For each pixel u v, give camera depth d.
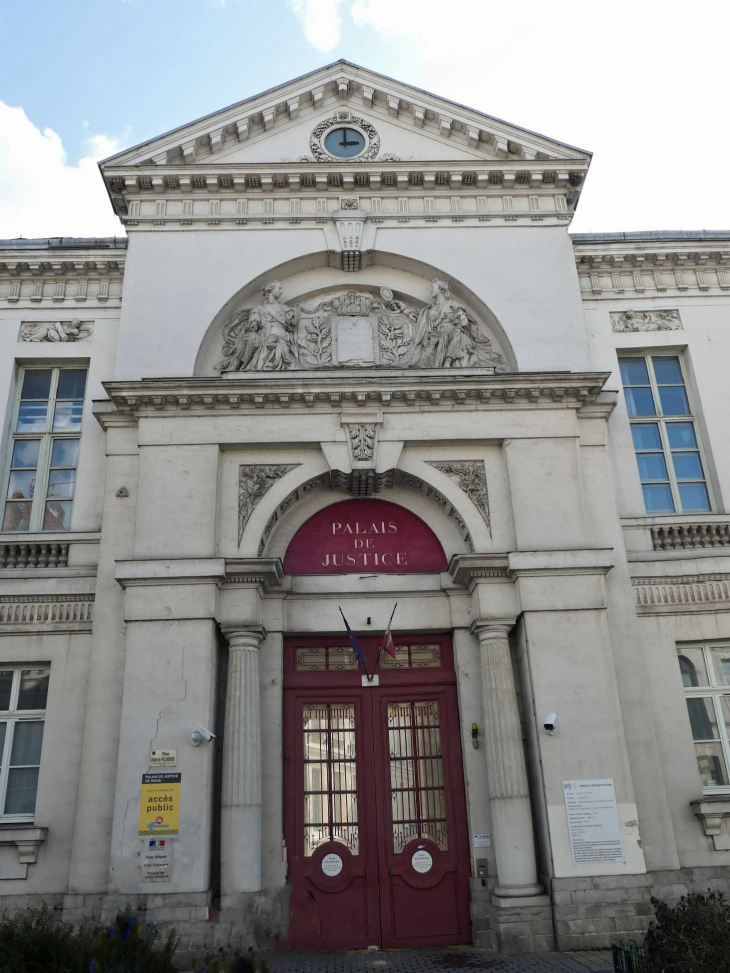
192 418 12.22
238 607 11.38
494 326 13.52
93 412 12.48
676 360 14.23
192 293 13.24
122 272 14.09
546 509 11.99
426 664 12.29
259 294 13.74
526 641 11.32
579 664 11.18
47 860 10.63
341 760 11.73
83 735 11.00
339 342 13.46
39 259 13.87
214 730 10.97
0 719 11.56
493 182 14.13
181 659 10.93
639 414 13.80
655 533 12.66
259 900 10.04
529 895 10.22
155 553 11.45
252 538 11.83
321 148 14.27
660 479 13.38
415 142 14.38
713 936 7.20
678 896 10.32
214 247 13.59
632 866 10.30
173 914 9.77
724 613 12.23
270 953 10.41
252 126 14.30
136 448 12.40
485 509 12.20
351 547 12.69
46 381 13.77
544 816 10.52
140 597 11.20
